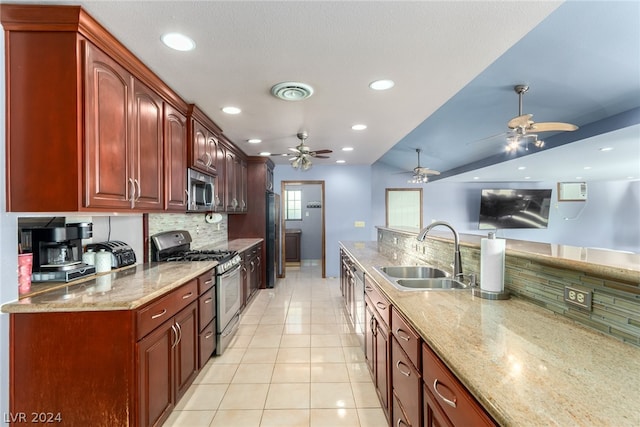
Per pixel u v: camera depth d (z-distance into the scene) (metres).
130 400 1.53
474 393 0.79
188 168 2.69
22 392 1.49
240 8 1.39
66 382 1.50
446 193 8.17
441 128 4.56
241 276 3.78
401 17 1.46
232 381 2.39
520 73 2.79
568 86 3.00
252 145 4.24
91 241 2.25
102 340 1.51
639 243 8.41
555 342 1.04
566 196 8.34
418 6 1.39
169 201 2.36
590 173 6.79
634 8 1.93
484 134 4.84
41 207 1.47
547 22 2.08
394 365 1.64
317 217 8.44
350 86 2.24
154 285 1.86
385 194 8.04
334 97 2.45
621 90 2.98
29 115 1.46
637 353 0.95
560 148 4.38
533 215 8.10
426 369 1.19
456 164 6.85
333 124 3.20
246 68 1.97
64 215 1.89
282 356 2.79
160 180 2.24
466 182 8.20
